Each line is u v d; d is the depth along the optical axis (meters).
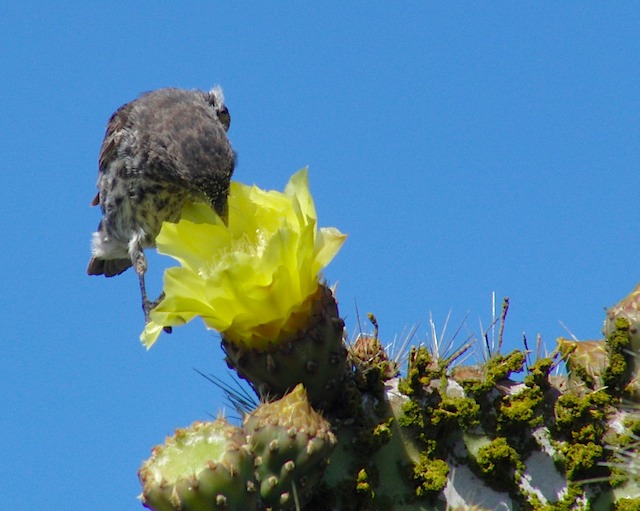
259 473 5.14
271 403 5.39
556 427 6.29
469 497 6.18
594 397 6.33
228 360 6.15
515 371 6.33
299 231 5.61
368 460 6.10
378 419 6.18
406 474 6.12
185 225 6.07
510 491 6.20
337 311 5.88
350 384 6.17
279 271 5.52
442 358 6.49
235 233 6.14
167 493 4.94
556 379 6.78
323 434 5.25
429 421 6.20
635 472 6.05
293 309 5.68
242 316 5.64
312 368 5.75
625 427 6.30
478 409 6.25
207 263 6.04
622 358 6.43
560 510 6.13
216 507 4.95
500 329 6.57
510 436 6.27
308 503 5.99
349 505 6.00
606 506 6.14
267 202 6.14
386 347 6.59
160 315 5.64
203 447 5.14
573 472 6.18
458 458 6.24
